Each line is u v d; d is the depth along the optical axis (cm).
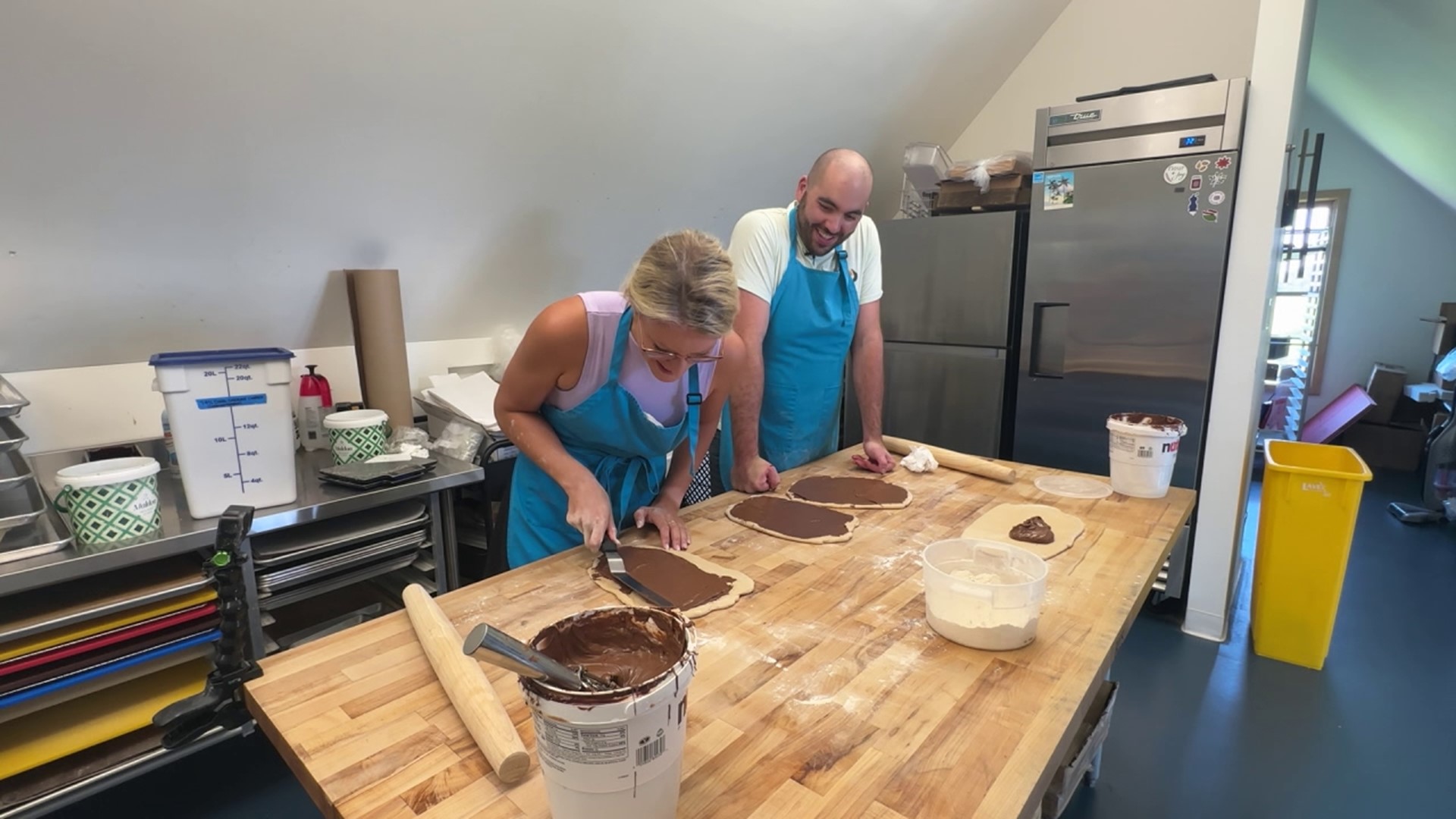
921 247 300
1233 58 289
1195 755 186
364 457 198
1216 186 224
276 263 199
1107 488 165
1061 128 252
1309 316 486
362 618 209
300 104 166
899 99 302
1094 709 152
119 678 150
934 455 185
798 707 80
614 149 233
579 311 119
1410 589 284
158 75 145
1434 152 394
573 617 71
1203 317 233
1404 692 214
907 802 65
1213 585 245
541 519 142
